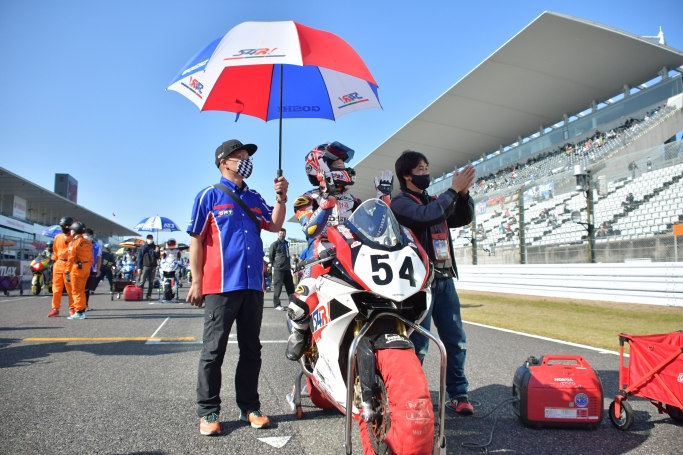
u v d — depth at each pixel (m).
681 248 10.33
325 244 3.21
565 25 18.56
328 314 2.62
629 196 11.73
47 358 5.57
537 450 3.07
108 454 2.87
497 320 9.38
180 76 3.73
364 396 2.38
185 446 3.03
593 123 24.08
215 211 3.48
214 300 3.37
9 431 3.21
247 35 3.35
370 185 38.69
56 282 9.89
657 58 20.36
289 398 3.94
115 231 73.38
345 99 4.49
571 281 11.91
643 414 3.83
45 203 45.06
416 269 2.59
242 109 4.41
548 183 14.73
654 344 3.42
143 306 12.73
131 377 4.73
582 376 3.47
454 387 3.88
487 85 23.09
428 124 27.44
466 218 3.94
